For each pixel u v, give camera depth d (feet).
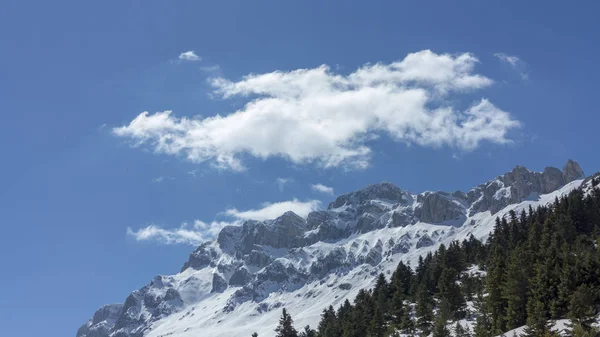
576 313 655.35
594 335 613.93
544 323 642.22
